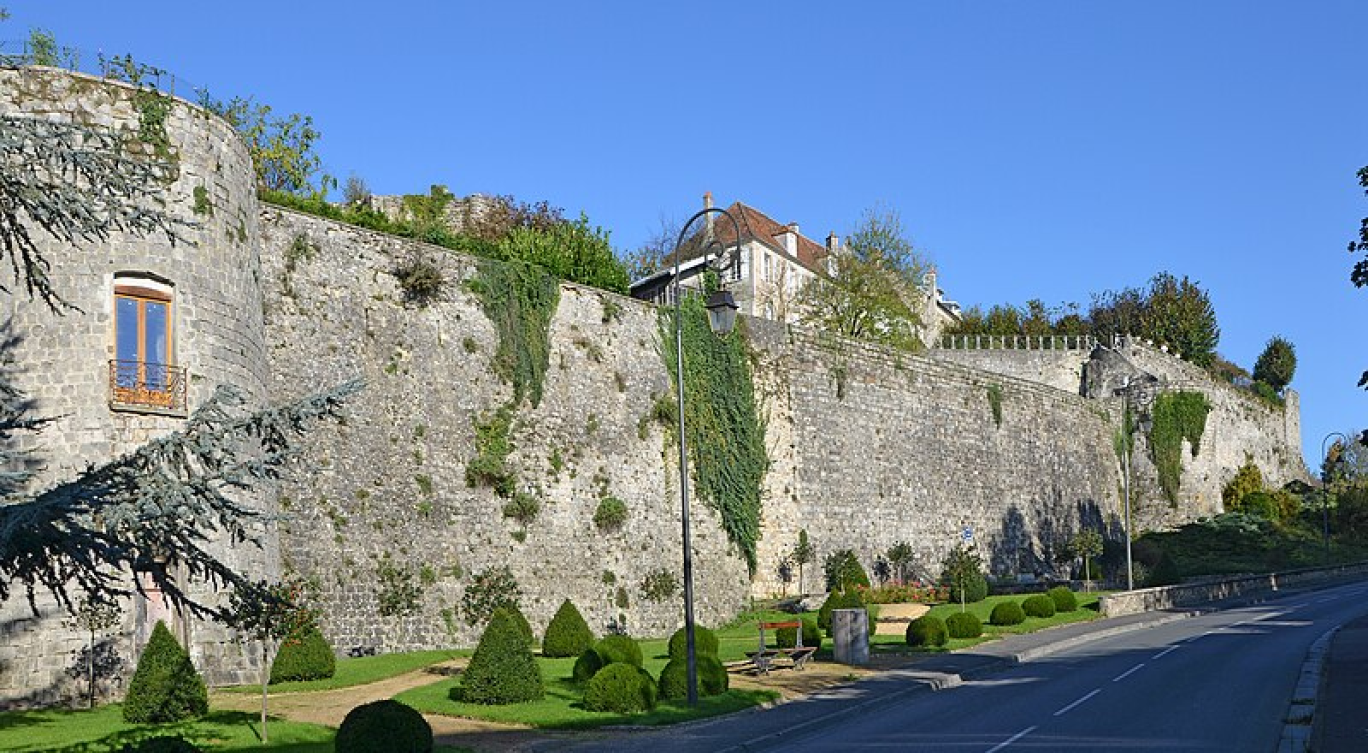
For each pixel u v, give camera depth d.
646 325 37.09
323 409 12.38
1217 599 47.84
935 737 16.38
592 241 41.81
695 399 38.28
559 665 26.44
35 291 21.44
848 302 65.50
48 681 20.22
